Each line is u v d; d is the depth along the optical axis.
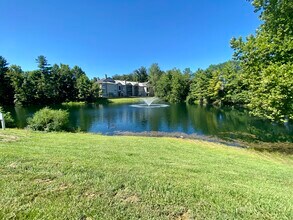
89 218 2.49
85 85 54.19
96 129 18.06
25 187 3.08
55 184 3.25
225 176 4.63
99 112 31.42
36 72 46.97
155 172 4.24
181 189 3.41
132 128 18.64
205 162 6.12
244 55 10.23
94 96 55.97
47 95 47.53
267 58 9.59
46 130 13.08
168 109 36.00
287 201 3.44
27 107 40.47
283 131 16.67
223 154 8.38
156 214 2.66
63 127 14.59
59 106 44.28
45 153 5.02
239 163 6.66
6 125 14.44
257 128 18.16
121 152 6.11
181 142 10.94
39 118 13.35
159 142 9.75
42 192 2.98
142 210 2.72
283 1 8.63
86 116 26.70
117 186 3.31
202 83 48.72
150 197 3.07
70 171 3.81
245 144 12.71
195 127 18.98
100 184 3.34
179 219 2.61
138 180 3.62
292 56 8.64
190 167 5.10
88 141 7.93
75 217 2.48
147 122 21.84
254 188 3.97
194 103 51.53
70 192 3.04
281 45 8.87
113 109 36.44
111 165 4.43
